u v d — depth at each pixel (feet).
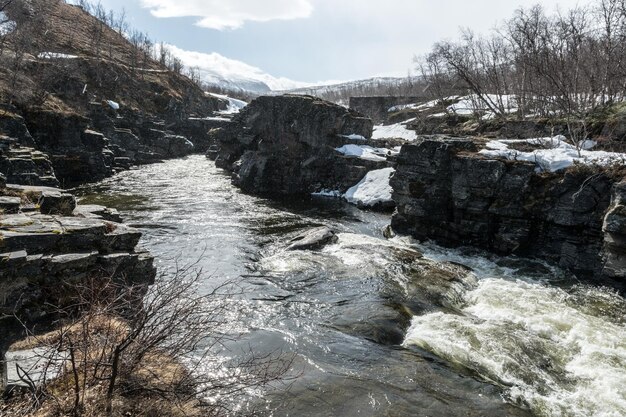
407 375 25.35
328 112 102.42
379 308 35.06
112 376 14.52
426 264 47.62
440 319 33.53
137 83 217.97
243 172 107.86
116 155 143.64
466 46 145.38
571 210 45.70
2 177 29.73
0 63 120.57
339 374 25.05
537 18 104.06
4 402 14.75
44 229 22.27
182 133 230.89
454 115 144.87
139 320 16.55
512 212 51.13
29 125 100.53
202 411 16.88
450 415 21.81
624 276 38.63
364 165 98.32
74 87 141.49
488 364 26.76
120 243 24.99
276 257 49.24
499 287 41.32
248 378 19.52
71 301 21.02
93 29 298.15
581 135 67.56
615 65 83.97
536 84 107.14
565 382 25.57
